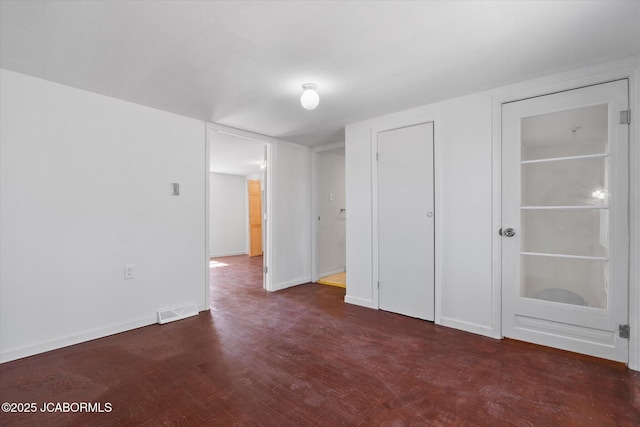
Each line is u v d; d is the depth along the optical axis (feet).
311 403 5.44
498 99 8.21
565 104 7.36
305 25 5.40
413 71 7.22
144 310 9.35
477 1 4.79
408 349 7.60
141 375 6.41
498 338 8.21
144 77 7.45
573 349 7.32
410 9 4.97
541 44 6.08
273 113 10.21
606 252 6.98
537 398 5.54
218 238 24.84
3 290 7.02
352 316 10.11
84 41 5.89
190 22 5.29
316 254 15.47
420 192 9.75
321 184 15.93
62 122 7.86
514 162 8.05
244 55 6.43
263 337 8.41
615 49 6.28
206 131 11.01
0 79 7.00
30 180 7.39
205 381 6.17
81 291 8.14
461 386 5.94
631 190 6.63
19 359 7.14
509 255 8.13
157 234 9.70
